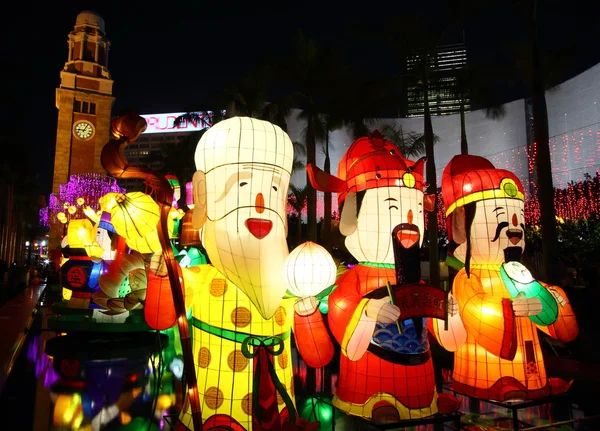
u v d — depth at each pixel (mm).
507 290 5266
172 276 3977
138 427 5543
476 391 5312
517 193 5465
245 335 4215
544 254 11984
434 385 4840
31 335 12398
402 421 4484
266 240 4094
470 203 5480
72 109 47844
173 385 7461
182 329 3859
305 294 4086
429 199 5496
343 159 5422
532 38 12898
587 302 8781
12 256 47438
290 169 4496
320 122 20094
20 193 46312
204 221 4227
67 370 8492
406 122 40562
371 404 4605
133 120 4051
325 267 4008
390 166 4871
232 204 4113
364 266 4879
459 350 5629
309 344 4121
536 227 26578
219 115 21562
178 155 30906
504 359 5105
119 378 7887
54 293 23453
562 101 35188
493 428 5352
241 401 4141
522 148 37156
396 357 4660
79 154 47531
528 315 4879
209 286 4379
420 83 17719
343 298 4707
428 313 4539
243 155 4156
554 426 5309
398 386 4621
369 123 20719
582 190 29156
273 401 4121
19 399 6688
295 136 30641
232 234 4055
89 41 50844
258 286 4020
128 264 9898
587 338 8039
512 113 38156
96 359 9344
